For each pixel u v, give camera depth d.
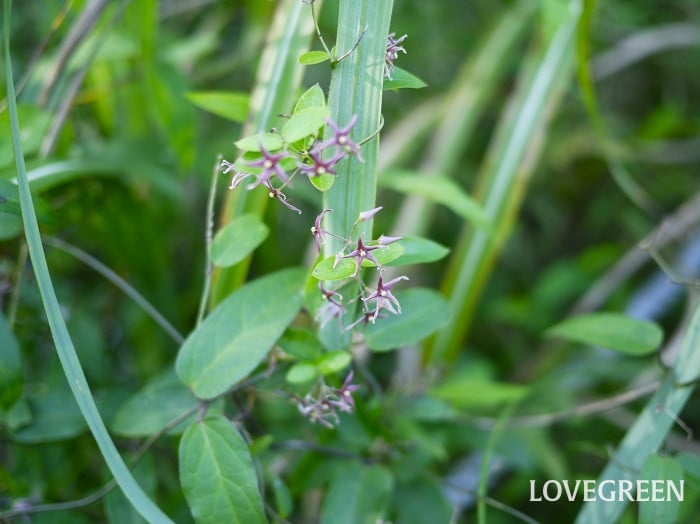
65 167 0.43
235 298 0.35
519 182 0.53
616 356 0.60
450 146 0.61
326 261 0.31
